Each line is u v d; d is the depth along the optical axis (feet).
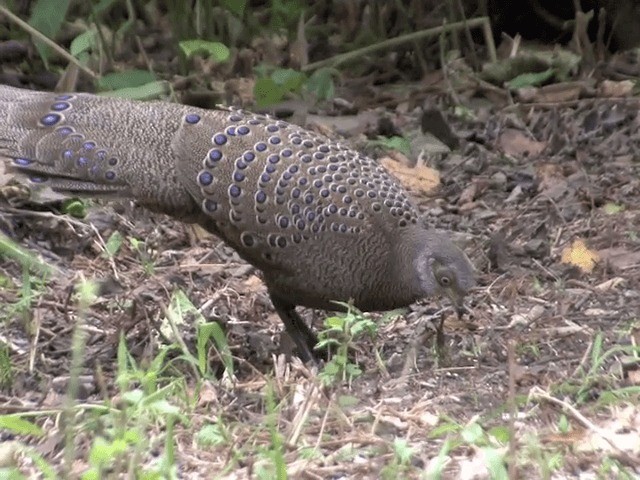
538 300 38.60
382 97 59.52
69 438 25.45
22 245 41.29
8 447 27.12
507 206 47.39
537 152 52.75
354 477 26.35
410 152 52.16
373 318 37.29
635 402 30.04
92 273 40.22
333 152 33.47
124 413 27.22
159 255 42.32
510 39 63.57
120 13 65.41
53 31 53.06
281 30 65.62
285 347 34.71
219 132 33.06
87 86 55.93
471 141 54.08
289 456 27.07
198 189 32.81
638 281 39.78
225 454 27.48
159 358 30.37
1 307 36.50
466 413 30.01
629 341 34.30
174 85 56.75
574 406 30.01
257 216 32.55
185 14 60.13
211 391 30.66
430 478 24.90
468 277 32.55
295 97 57.72
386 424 28.96
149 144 33.32
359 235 32.50
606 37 65.82
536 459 26.17
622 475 25.70
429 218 46.29
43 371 33.30
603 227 44.52
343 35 66.69
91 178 33.40
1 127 33.86
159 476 24.57
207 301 38.19
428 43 65.31
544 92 58.70
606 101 56.70
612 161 51.16
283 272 33.19
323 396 30.09
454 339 35.53
